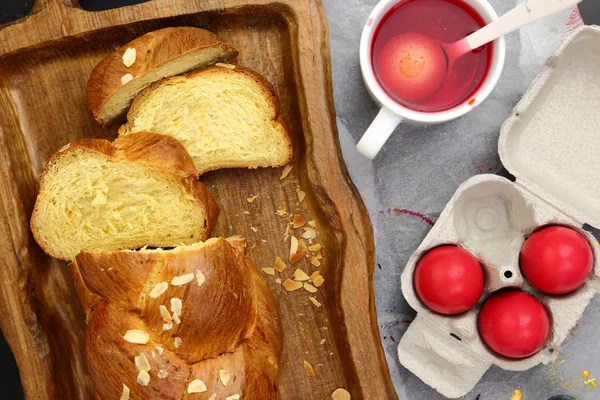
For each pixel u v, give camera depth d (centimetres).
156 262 50
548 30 59
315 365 56
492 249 57
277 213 57
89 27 53
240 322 51
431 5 52
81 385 56
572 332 58
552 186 57
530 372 59
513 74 59
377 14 51
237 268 51
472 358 55
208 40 54
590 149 57
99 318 50
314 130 53
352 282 53
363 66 51
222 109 55
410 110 51
